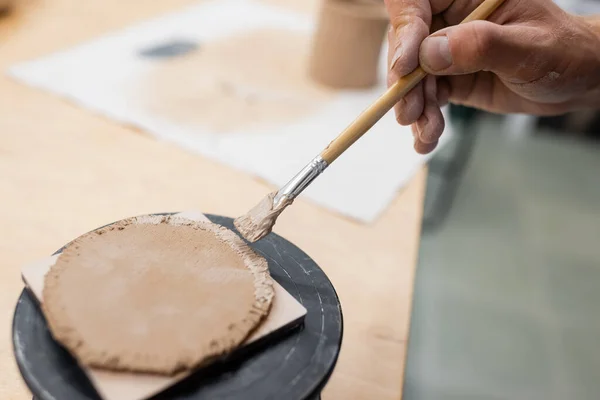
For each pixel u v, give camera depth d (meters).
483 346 1.19
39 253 0.56
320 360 0.40
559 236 1.58
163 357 0.37
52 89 0.80
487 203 1.67
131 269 0.42
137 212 0.61
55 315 0.39
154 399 0.37
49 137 0.70
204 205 0.64
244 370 0.39
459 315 1.27
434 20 0.62
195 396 0.38
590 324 1.29
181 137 0.74
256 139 0.76
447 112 0.99
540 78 0.55
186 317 0.40
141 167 0.68
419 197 0.69
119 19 1.07
